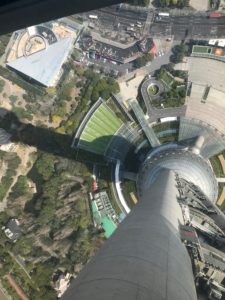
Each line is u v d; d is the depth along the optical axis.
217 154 158.00
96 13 179.00
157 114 167.00
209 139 159.00
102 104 170.38
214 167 156.88
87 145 169.12
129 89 171.75
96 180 167.25
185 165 129.62
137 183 141.50
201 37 169.50
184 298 26.78
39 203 166.50
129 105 168.88
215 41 166.50
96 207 163.75
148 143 164.50
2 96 182.50
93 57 177.38
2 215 170.00
